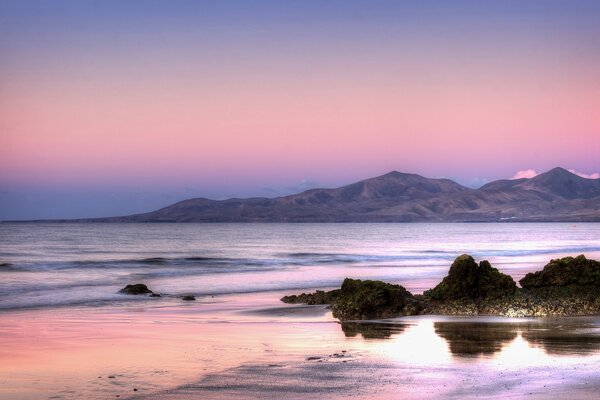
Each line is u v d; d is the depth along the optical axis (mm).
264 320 32125
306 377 18703
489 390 16797
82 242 136250
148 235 196500
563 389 16781
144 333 27703
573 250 118125
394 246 136000
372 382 17938
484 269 35250
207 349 23672
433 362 20734
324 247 129125
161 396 16828
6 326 29891
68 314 34781
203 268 70438
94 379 18766
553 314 33062
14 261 74500
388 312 33562
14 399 16734
